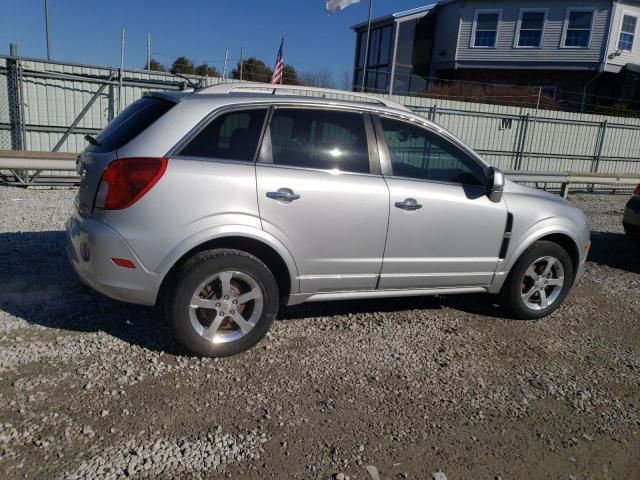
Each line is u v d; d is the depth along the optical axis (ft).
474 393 12.14
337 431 10.39
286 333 14.33
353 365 12.92
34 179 33.58
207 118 12.12
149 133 11.81
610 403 12.21
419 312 16.52
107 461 9.07
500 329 15.76
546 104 79.77
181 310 11.99
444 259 14.64
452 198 14.40
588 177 44.88
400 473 9.41
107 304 15.08
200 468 9.11
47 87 36.60
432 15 93.97
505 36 88.22
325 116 13.30
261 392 11.46
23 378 11.23
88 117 38.14
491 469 9.73
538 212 15.74
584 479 9.69
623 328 16.67
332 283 13.52
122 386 11.23
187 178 11.65
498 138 53.78
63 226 23.45
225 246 12.48
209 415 10.54
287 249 12.67
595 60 84.33
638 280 22.09
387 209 13.55
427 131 14.57
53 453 9.15
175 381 11.59
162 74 39.52
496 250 15.29
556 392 12.49
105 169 11.66
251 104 12.59
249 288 12.60
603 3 82.48
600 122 57.52
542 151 56.08
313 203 12.73
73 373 11.57
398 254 14.01
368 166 13.64
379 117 14.01
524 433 10.84
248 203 12.10
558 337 15.57
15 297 15.17
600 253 26.68
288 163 12.78
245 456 9.50
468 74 93.35
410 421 10.90
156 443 9.60
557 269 16.56
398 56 91.91
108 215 11.55
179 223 11.61
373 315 16.01
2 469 8.68
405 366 13.07
